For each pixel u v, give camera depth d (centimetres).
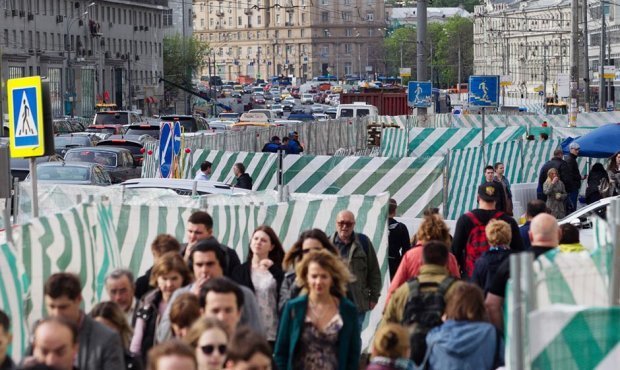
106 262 2881
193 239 2791
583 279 2025
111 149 8319
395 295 2509
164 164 5597
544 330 1795
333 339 2314
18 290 2517
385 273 3528
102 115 14925
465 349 2298
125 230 3111
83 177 6700
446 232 2967
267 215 3388
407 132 9712
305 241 2700
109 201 3155
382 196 3519
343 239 3186
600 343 1791
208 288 2111
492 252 2900
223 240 3278
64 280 2069
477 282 2897
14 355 2497
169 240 2662
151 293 2442
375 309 3512
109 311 2219
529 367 1802
